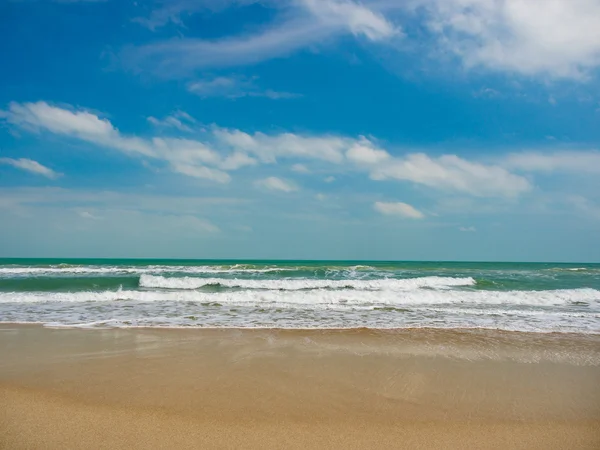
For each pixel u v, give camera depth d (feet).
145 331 31.96
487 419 16.85
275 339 29.73
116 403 17.75
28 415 16.34
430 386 20.61
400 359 25.07
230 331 32.24
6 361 23.94
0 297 49.03
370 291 54.54
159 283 64.69
